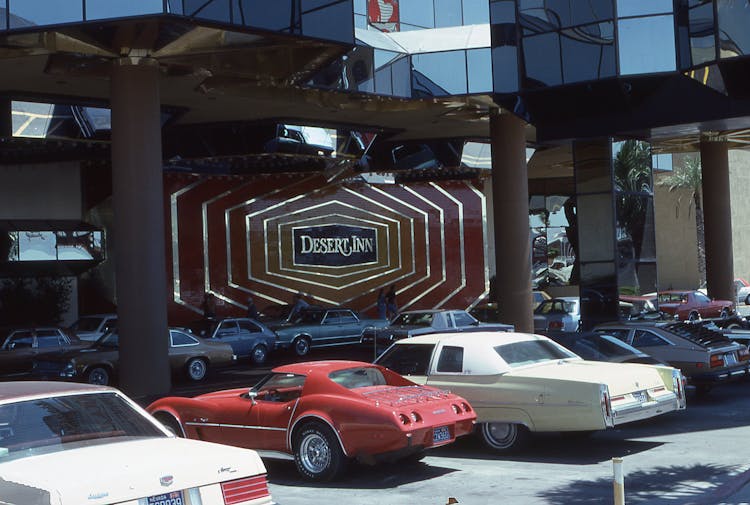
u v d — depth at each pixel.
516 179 26.30
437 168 32.47
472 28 25.39
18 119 22.95
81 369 20.44
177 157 27.78
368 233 37.56
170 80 21.00
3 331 22.39
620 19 21.84
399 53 23.86
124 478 5.61
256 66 19.78
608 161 24.73
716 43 20.75
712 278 33.97
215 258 33.75
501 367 11.32
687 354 15.58
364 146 29.36
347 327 29.83
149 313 17.77
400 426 9.44
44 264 30.38
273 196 35.25
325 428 9.91
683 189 59.78
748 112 21.72
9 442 6.12
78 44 17.19
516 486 9.45
